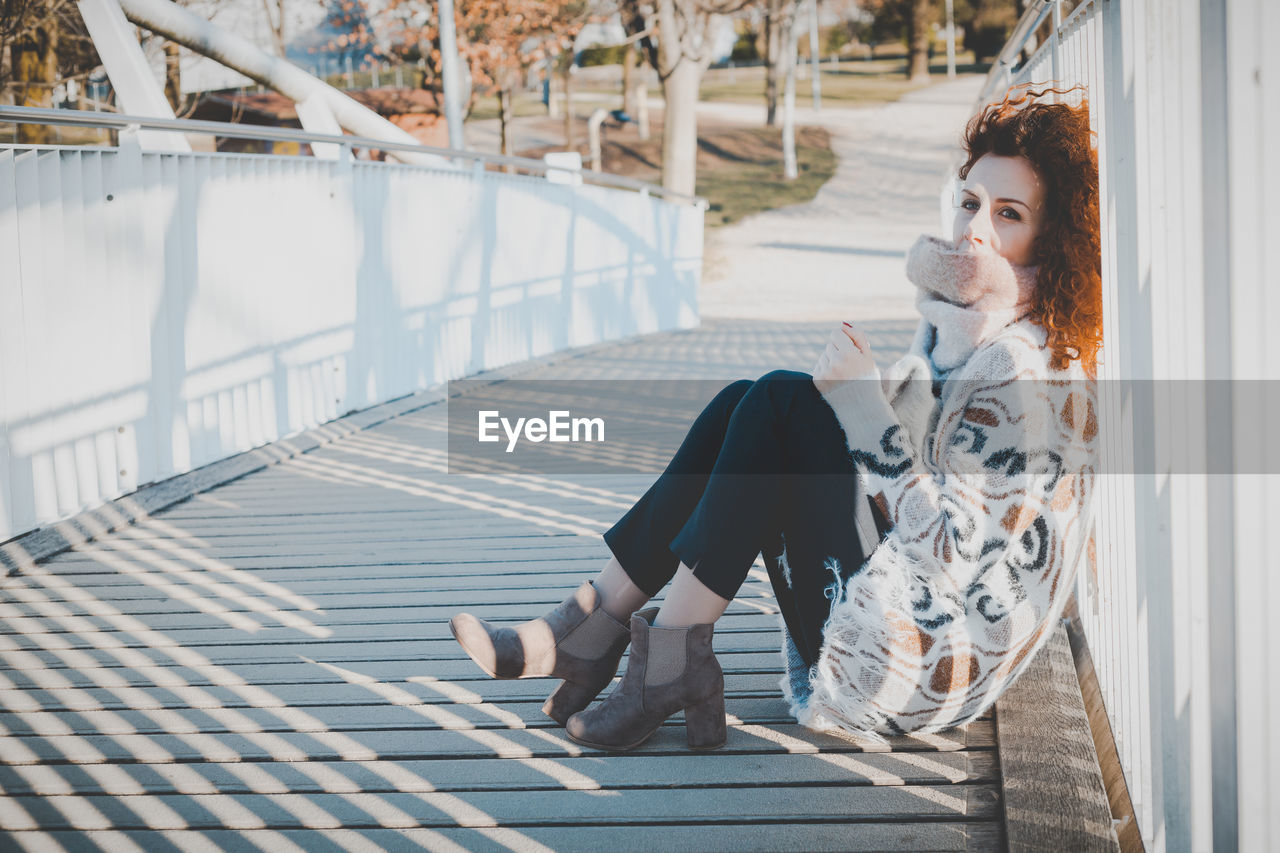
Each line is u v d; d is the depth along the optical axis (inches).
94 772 76.5
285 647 100.3
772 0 891.4
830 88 1721.2
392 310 246.2
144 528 145.9
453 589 117.2
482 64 738.2
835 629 69.9
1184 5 52.2
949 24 1780.3
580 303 378.3
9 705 88.1
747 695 87.0
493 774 74.9
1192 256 51.5
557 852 65.2
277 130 193.3
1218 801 48.8
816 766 74.5
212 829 69.1
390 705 86.8
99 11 184.2
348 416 225.9
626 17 768.3
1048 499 67.1
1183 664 54.5
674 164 713.0
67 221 144.3
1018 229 66.1
